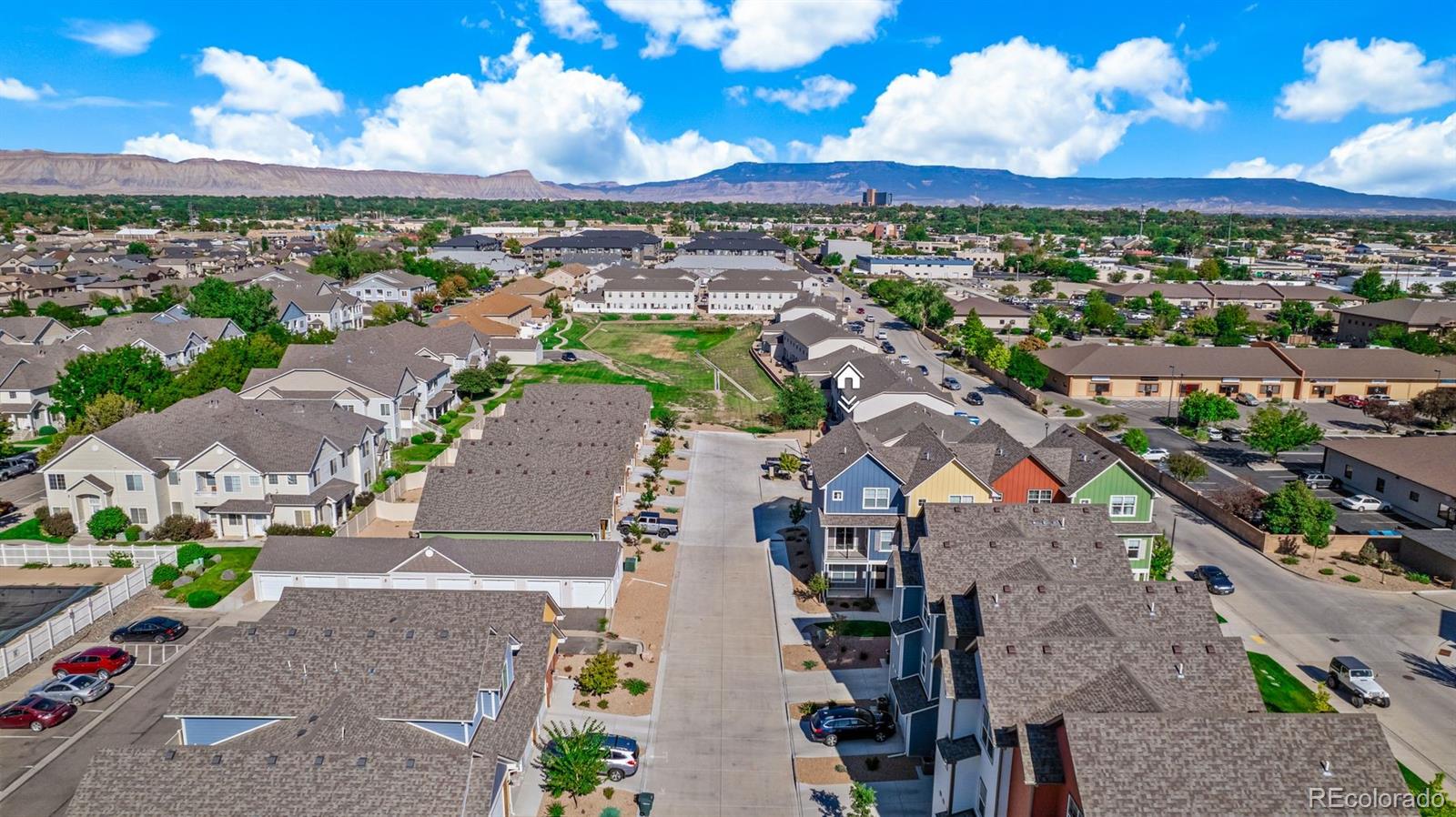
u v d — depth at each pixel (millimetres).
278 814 29469
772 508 75250
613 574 55438
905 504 58125
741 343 162875
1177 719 28375
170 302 161625
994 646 33562
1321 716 28500
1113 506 57688
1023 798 30578
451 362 116062
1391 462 75250
